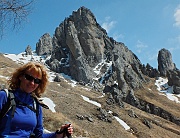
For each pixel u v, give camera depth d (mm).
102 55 158750
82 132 43750
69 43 143625
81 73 133125
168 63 173375
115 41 172875
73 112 62781
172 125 90000
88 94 97000
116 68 128750
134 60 169000
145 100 114562
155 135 68562
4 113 3834
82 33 160375
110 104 86312
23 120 3939
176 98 130250
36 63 4438
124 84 121688
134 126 69750
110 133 57375
